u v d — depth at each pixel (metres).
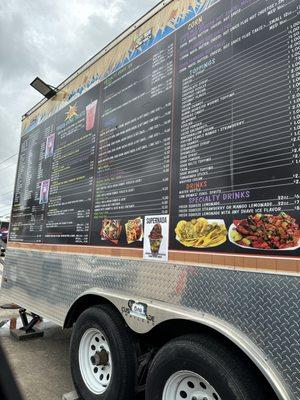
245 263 2.08
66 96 4.57
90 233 3.55
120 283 3.01
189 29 2.80
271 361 1.86
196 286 2.34
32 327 5.36
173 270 2.54
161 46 3.06
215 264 2.25
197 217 2.43
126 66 3.47
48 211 4.48
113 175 3.38
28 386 3.64
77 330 3.32
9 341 5.08
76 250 3.72
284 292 1.87
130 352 2.83
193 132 2.59
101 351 3.07
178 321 2.46
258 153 2.13
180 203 2.59
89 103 4.01
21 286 4.87
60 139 4.52
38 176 4.96
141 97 3.19
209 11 2.65
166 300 2.55
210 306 2.23
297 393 1.74
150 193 2.89
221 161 2.34
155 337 2.79
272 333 1.88
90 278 3.42
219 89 2.45
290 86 2.03
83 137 4.00
